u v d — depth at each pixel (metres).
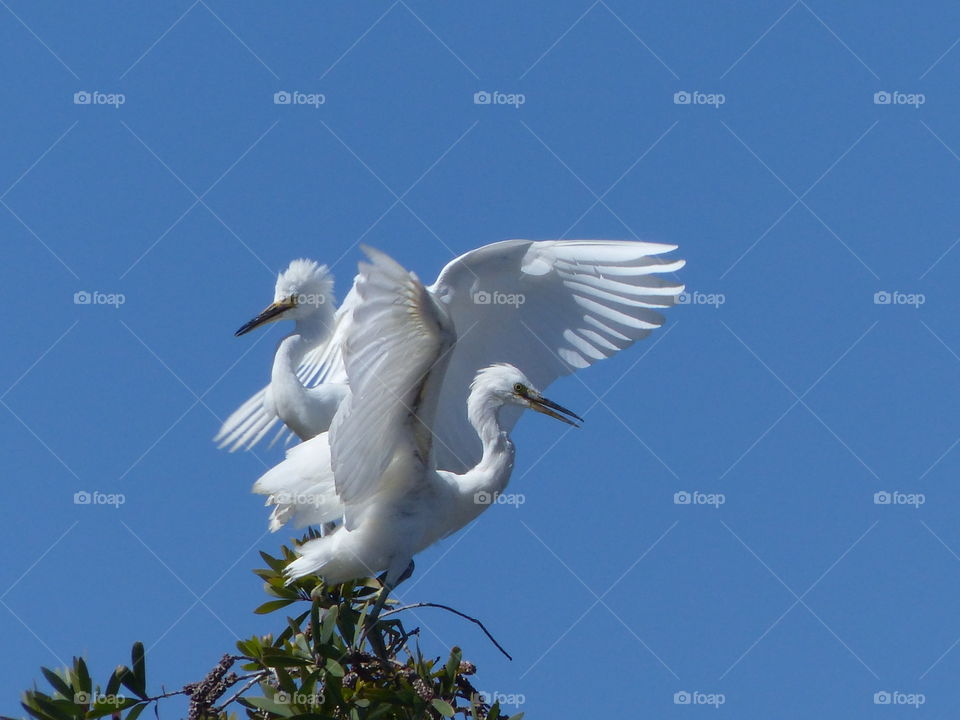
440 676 8.01
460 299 10.49
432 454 9.38
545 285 10.75
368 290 7.74
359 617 8.42
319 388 11.76
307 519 9.24
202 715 7.49
